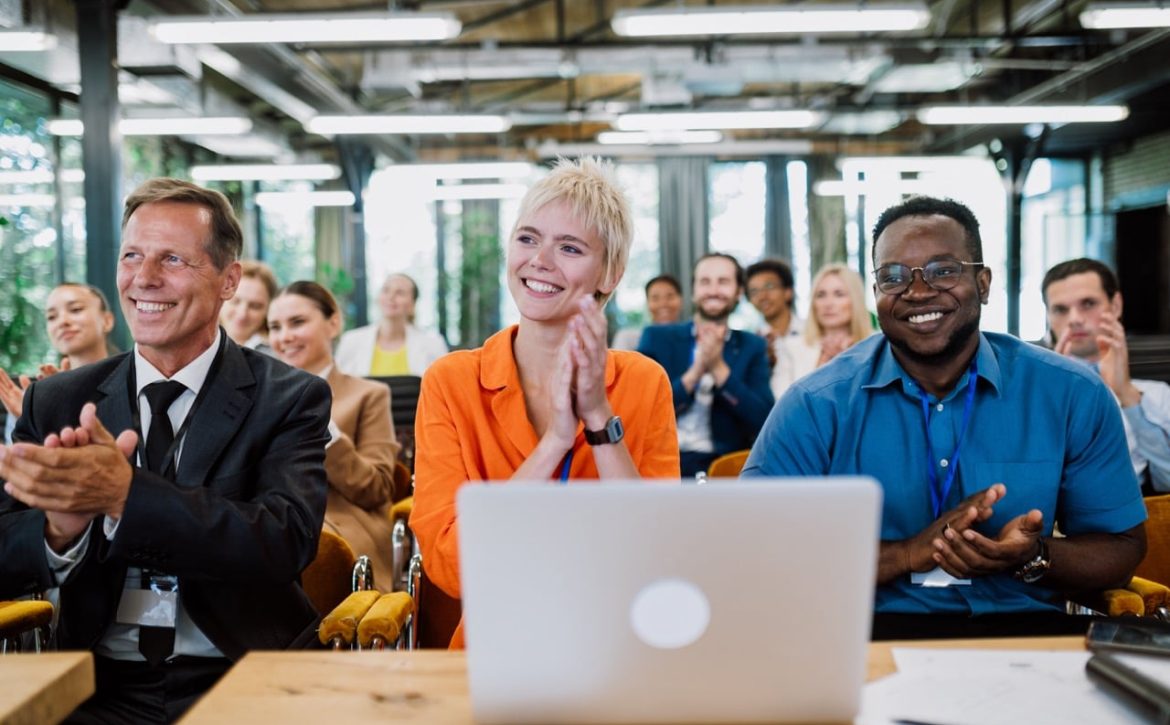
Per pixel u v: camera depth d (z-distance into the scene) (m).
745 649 0.89
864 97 12.41
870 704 1.01
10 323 6.79
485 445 1.76
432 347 5.77
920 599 1.74
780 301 5.22
